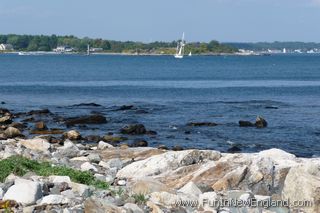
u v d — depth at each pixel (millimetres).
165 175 19781
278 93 88188
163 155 21500
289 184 16469
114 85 103312
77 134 38719
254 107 65188
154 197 15664
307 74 154125
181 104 68188
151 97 79188
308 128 48250
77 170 19531
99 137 39312
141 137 41812
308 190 15938
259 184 18078
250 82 117500
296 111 61281
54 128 45531
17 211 13945
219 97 80062
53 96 78688
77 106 64312
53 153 27109
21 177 17531
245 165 18828
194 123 49031
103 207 13844
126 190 17141
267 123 50844
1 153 24547
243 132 45594
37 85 99625
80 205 14453
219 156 21484
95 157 25109
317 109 63438
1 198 14914
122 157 26281
